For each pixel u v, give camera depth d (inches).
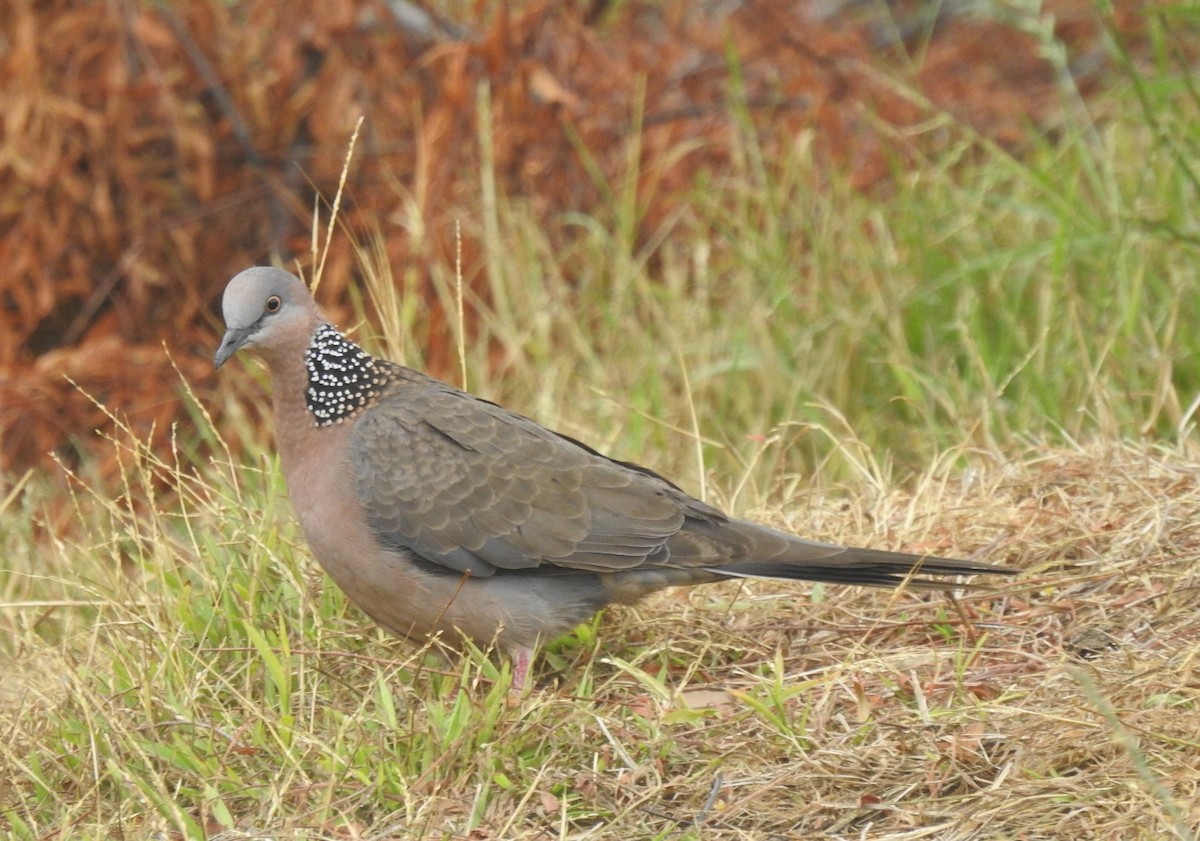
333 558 324.2
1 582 425.1
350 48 576.7
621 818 265.9
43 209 553.3
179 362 550.9
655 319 537.6
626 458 454.9
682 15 648.4
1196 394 452.1
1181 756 261.4
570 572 320.8
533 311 527.5
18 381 529.7
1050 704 283.0
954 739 272.4
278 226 583.2
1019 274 525.3
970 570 309.6
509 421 329.4
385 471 319.3
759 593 349.7
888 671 303.1
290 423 330.3
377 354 506.9
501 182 567.5
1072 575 334.6
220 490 402.0
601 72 599.2
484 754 279.9
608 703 307.9
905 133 580.4
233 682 317.7
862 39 672.4
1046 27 598.2
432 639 310.8
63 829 269.1
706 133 609.3
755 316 514.6
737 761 282.0
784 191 567.5
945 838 254.2
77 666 327.0
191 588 350.0
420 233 515.5
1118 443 386.0
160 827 269.1
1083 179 578.9
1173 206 518.6
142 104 572.7
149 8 564.1
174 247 574.6
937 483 393.1
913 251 531.8
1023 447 425.7
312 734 288.5
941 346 510.9
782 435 410.6
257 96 572.7
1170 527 340.5
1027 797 257.4
